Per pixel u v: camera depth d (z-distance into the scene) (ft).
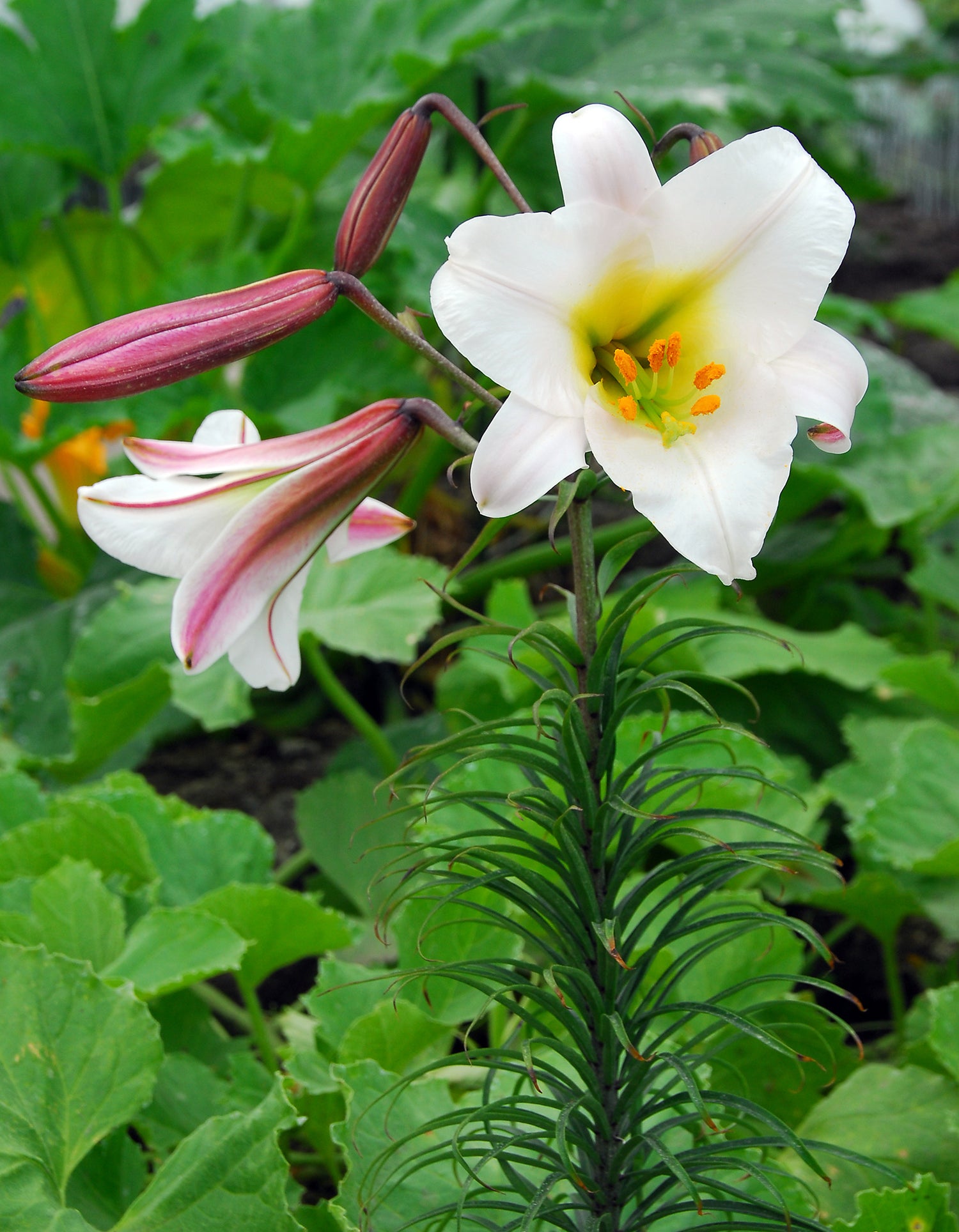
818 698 5.47
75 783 5.68
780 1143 2.73
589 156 2.52
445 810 3.71
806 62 7.04
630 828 2.79
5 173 7.29
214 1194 2.90
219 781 6.11
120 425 7.04
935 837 3.92
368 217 2.71
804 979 2.73
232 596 2.64
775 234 2.54
